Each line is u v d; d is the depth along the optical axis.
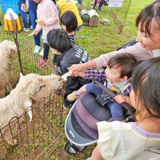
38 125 3.09
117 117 2.03
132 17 9.52
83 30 7.26
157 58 0.92
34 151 2.71
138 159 1.04
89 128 2.15
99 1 9.54
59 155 2.77
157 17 1.22
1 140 2.67
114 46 6.27
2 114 2.27
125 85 2.16
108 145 1.08
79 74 2.31
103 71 2.35
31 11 4.68
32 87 2.18
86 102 2.29
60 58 2.84
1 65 3.29
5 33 5.93
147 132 0.97
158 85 0.81
